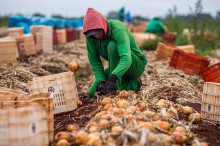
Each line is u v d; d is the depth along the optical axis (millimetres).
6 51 8820
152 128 3719
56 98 5320
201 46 16344
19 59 10508
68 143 3693
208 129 4586
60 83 5336
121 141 3377
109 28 5492
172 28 22672
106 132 3689
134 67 5910
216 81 6973
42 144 3451
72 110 5410
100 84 5590
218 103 4777
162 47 11648
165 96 6207
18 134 3264
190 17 16266
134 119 3840
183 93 6449
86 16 5328
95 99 5941
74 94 5461
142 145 3268
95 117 4406
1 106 4086
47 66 9625
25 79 7621
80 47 15445
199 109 5664
